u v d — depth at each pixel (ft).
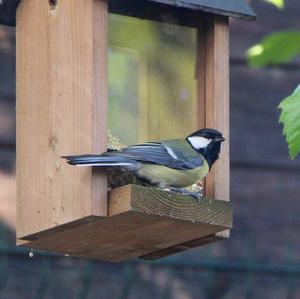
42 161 35.37
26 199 35.96
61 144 34.65
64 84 34.78
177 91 36.37
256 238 50.06
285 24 52.75
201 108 36.37
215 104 36.11
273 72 52.42
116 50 35.60
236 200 50.52
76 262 47.26
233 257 49.49
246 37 52.29
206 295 47.93
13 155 48.52
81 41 34.40
